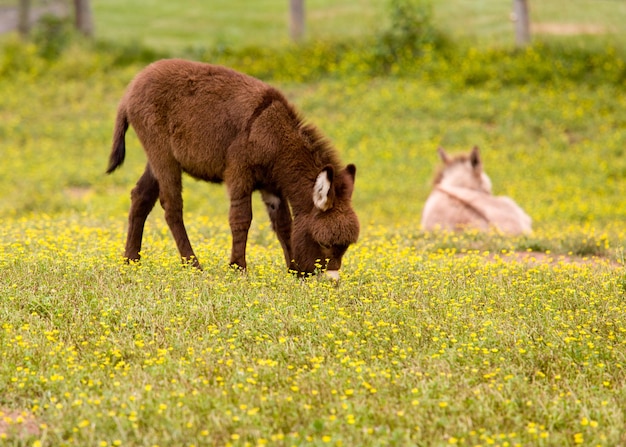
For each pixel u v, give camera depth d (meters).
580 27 109.25
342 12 123.12
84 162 75.31
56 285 26.19
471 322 23.97
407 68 93.19
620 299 26.64
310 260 27.92
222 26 122.00
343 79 92.56
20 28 107.50
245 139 28.08
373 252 34.28
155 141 29.33
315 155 28.56
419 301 26.08
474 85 91.19
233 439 16.95
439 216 46.12
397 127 83.12
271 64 95.81
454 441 16.55
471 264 31.03
